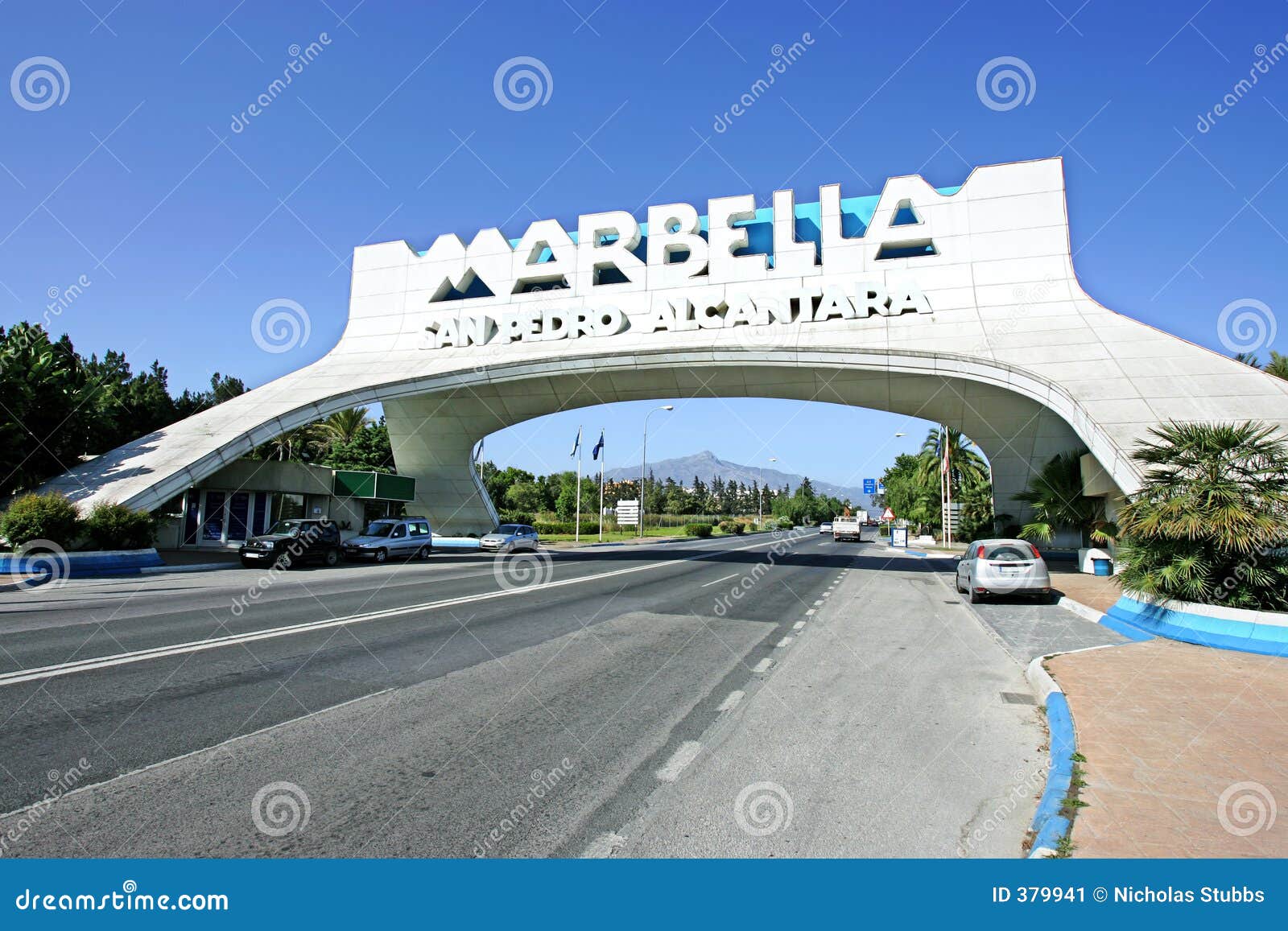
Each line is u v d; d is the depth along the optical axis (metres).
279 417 26.20
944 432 47.34
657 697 7.30
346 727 6.00
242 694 6.90
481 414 33.28
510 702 6.92
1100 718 6.32
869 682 8.16
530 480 90.56
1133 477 17.02
